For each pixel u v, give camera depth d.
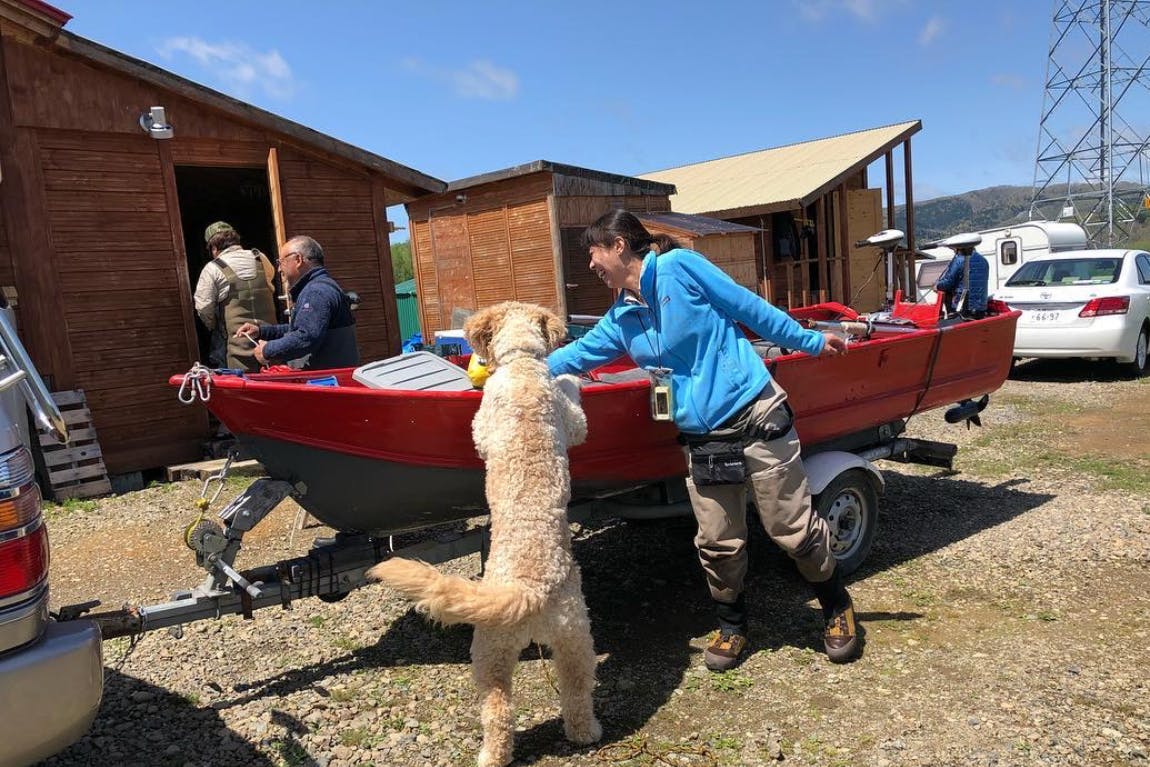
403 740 3.28
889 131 17.91
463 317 7.70
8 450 2.35
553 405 3.24
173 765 3.15
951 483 6.71
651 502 4.59
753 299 3.64
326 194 9.11
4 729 2.23
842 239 16.95
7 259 7.10
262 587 3.60
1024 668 3.67
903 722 3.30
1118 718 3.25
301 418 3.40
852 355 4.77
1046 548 5.12
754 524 5.86
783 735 3.26
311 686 3.73
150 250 7.86
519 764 3.12
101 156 7.57
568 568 3.05
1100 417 8.87
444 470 3.72
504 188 11.58
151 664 3.97
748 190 16.83
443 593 2.69
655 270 3.65
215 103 8.02
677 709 3.48
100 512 6.64
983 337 5.73
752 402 3.64
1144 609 4.21
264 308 7.50
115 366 7.66
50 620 2.51
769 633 4.16
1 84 6.99
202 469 7.55
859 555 4.90
